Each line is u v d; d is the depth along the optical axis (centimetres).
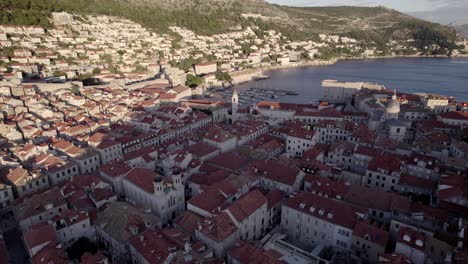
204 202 11662
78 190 12900
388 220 11162
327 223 10575
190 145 17788
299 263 9838
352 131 19538
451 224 9838
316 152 16038
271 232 11756
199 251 9494
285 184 13388
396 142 17088
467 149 15488
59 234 10300
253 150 16950
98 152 17012
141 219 10912
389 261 8188
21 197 12838
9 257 10444
